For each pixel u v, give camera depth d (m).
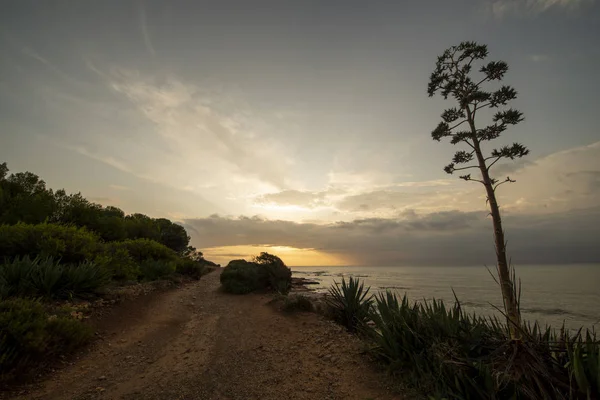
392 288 36.66
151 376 4.95
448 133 4.48
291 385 4.68
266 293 14.62
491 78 4.41
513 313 3.74
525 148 3.85
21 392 4.11
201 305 11.56
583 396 3.20
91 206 22.14
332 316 9.02
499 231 3.90
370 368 5.14
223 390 4.50
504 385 3.48
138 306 9.48
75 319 6.08
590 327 14.30
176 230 45.66
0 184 19.47
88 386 4.48
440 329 4.87
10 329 4.61
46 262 8.30
